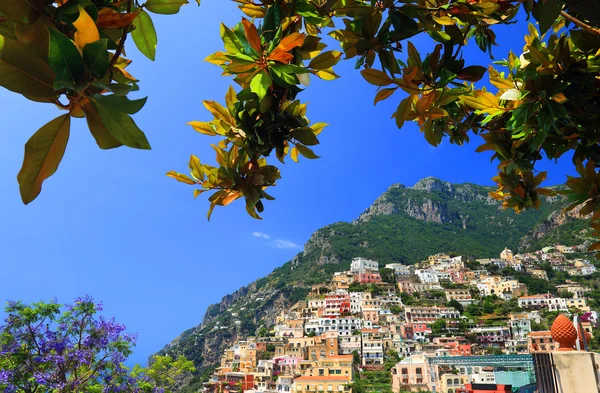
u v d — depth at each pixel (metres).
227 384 89.94
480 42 2.96
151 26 1.27
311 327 116.81
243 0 2.02
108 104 0.82
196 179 2.19
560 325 3.83
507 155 3.21
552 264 157.25
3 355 15.41
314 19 1.73
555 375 3.57
